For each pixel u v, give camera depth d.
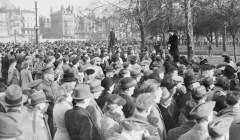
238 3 36.66
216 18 40.44
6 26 143.88
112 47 30.08
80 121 5.69
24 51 27.16
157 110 6.43
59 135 6.14
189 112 5.53
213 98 6.66
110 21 32.62
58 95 6.49
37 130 5.77
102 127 5.80
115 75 10.20
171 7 31.05
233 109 5.57
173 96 8.41
